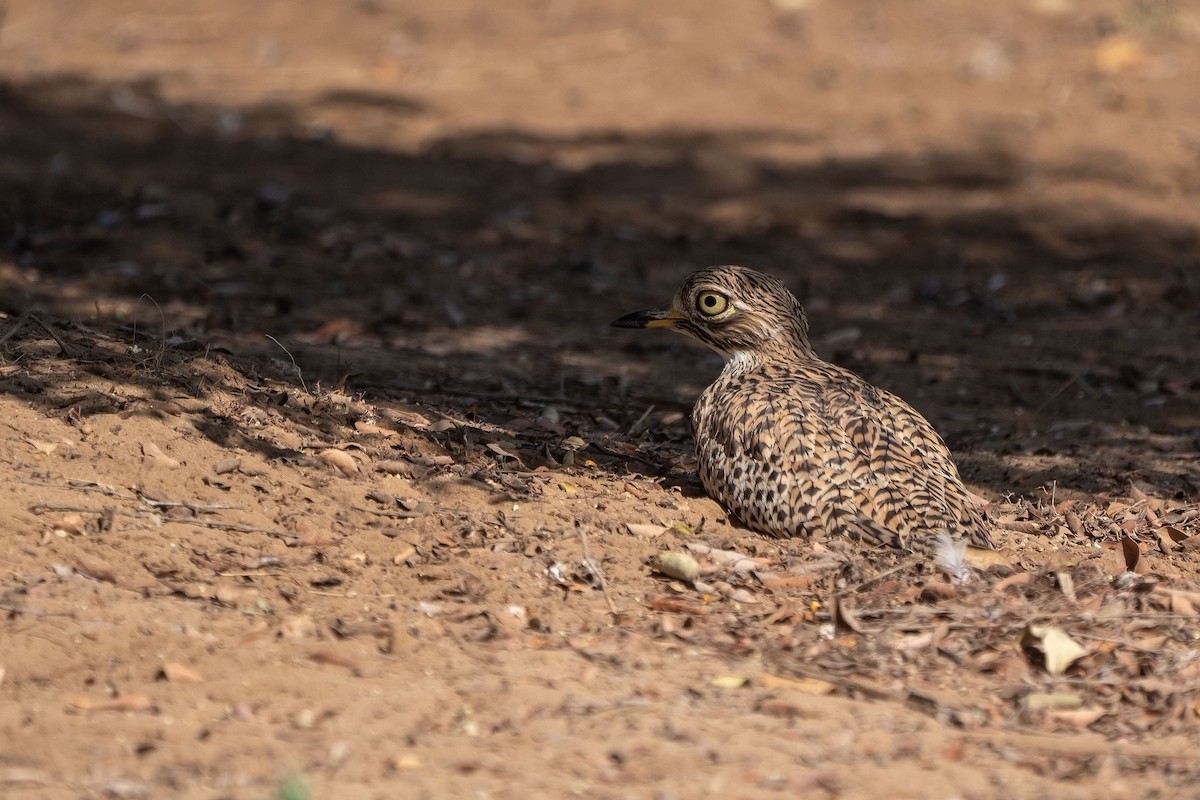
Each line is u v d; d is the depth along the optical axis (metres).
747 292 11.48
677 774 7.24
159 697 7.76
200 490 10.05
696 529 10.48
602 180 23.06
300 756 7.27
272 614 8.76
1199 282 19.69
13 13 29.89
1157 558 10.57
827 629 9.04
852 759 7.45
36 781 6.90
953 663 8.70
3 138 22.98
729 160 23.86
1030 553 10.49
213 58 27.88
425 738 7.49
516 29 29.09
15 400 10.67
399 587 9.28
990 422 14.40
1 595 8.51
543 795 6.97
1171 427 14.34
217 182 21.77
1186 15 29.41
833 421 10.38
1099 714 8.16
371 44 28.52
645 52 27.88
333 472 10.65
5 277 16.97
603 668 8.36
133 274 17.52
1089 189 22.95
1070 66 27.34
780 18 29.36
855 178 23.45
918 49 28.12
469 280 18.95
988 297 19.14
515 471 11.20
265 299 17.30
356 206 21.42
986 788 7.22
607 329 17.45
